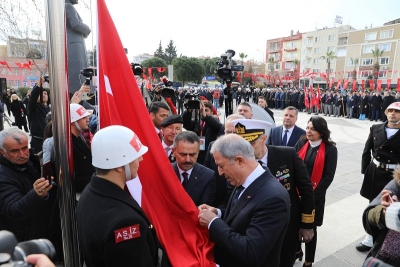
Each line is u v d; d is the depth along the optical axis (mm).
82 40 5227
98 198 1468
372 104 16859
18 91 18328
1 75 20312
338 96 19188
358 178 6477
